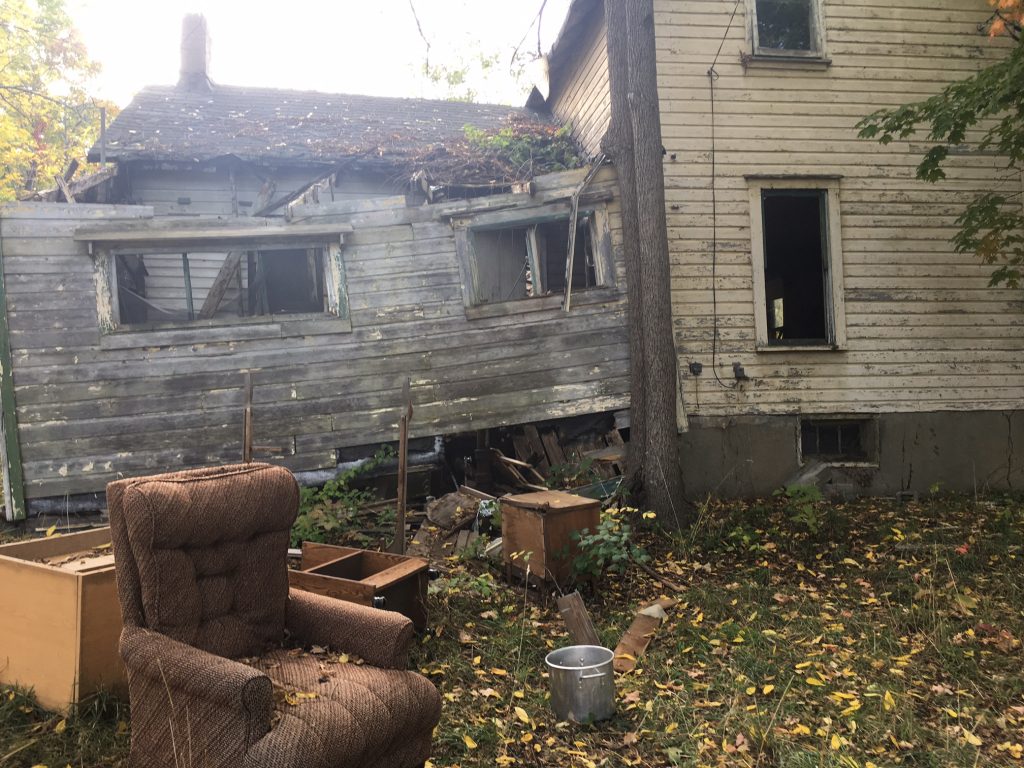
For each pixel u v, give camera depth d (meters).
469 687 4.05
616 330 8.02
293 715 2.55
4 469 6.86
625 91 7.80
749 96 8.77
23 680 3.60
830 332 8.89
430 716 2.97
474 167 9.59
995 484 9.07
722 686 4.12
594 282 8.46
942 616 5.02
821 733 3.60
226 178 9.89
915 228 9.02
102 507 7.09
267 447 6.68
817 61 8.84
